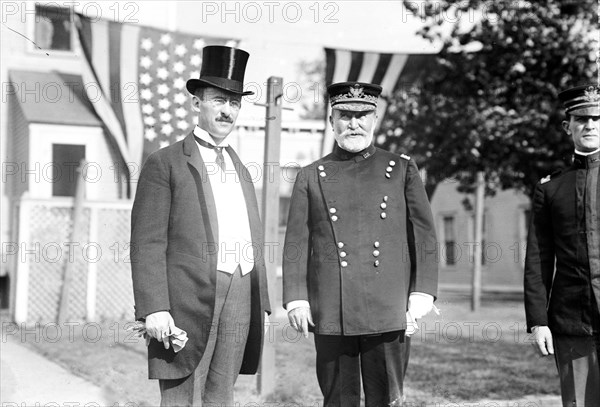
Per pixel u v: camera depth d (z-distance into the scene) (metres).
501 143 6.49
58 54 7.57
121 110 6.38
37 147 7.63
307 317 3.46
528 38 6.32
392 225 3.47
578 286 3.46
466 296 12.59
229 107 3.41
